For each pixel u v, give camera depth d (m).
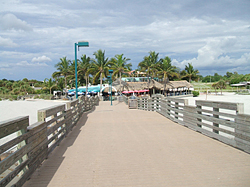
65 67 47.22
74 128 8.52
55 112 5.45
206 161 4.41
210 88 81.06
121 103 26.52
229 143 5.39
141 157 4.79
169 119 10.62
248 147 4.68
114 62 42.94
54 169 4.12
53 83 61.66
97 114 13.47
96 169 4.11
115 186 3.40
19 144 3.50
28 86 63.22
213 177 3.65
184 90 61.16
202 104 6.86
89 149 5.49
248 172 3.82
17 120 3.17
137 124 9.32
